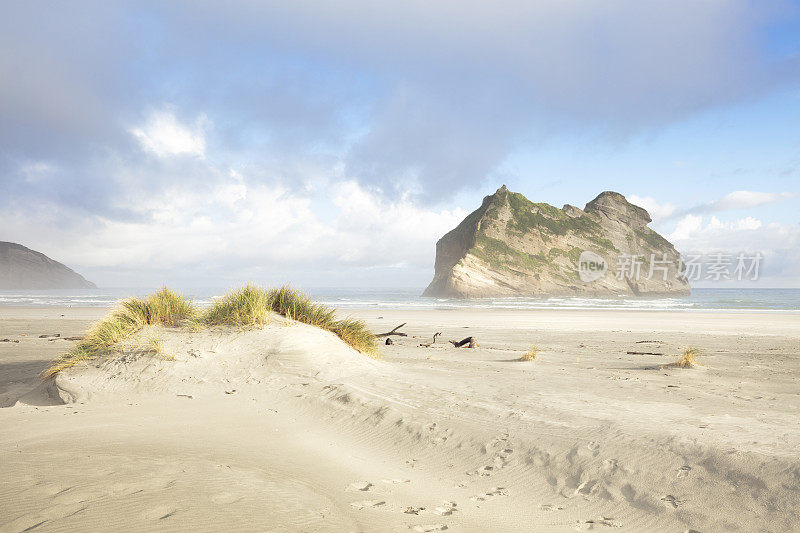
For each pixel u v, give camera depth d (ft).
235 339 32.99
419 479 15.61
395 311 151.02
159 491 12.38
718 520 11.75
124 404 24.57
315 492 13.75
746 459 13.98
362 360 33.37
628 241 517.14
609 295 455.63
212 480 13.58
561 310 164.86
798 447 14.90
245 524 10.85
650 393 25.91
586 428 18.19
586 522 12.41
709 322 106.52
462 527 12.03
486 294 400.67
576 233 492.95
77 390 26.81
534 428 18.74
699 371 37.65
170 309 36.22
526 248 450.71
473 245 433.07
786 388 29.76
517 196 501.56
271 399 25.68
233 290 38.32
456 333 77.97
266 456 16.90
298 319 39.17
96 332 33.55
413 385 26.91
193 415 22.45
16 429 19.22
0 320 96.63
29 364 40.42
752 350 56.49
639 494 13.42
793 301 240.12
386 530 11.49
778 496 12.09
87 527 10.03
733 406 22.41
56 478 12.92
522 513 12.98
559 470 15.35
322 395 25.44
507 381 28.89
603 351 54.44
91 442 17.15
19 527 9.87
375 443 19.29
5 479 12.76
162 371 28.84
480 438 18.34
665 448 15.55
